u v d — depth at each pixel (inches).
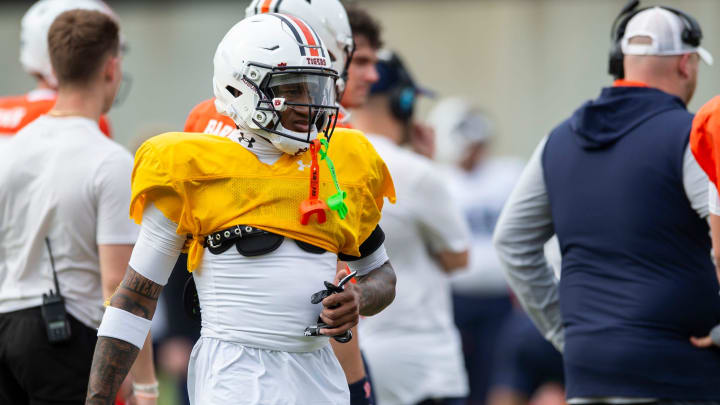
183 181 404.5
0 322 534.9
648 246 523.5
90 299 533.3
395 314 710.5
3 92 1878.7
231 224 406.6
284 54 405.1
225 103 420.8
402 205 711.1
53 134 538.6
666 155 519.5
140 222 421.1
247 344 409.7
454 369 727.7
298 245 414.0
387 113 741.3
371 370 703.1
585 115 551.2
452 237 725.9
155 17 1914.4
